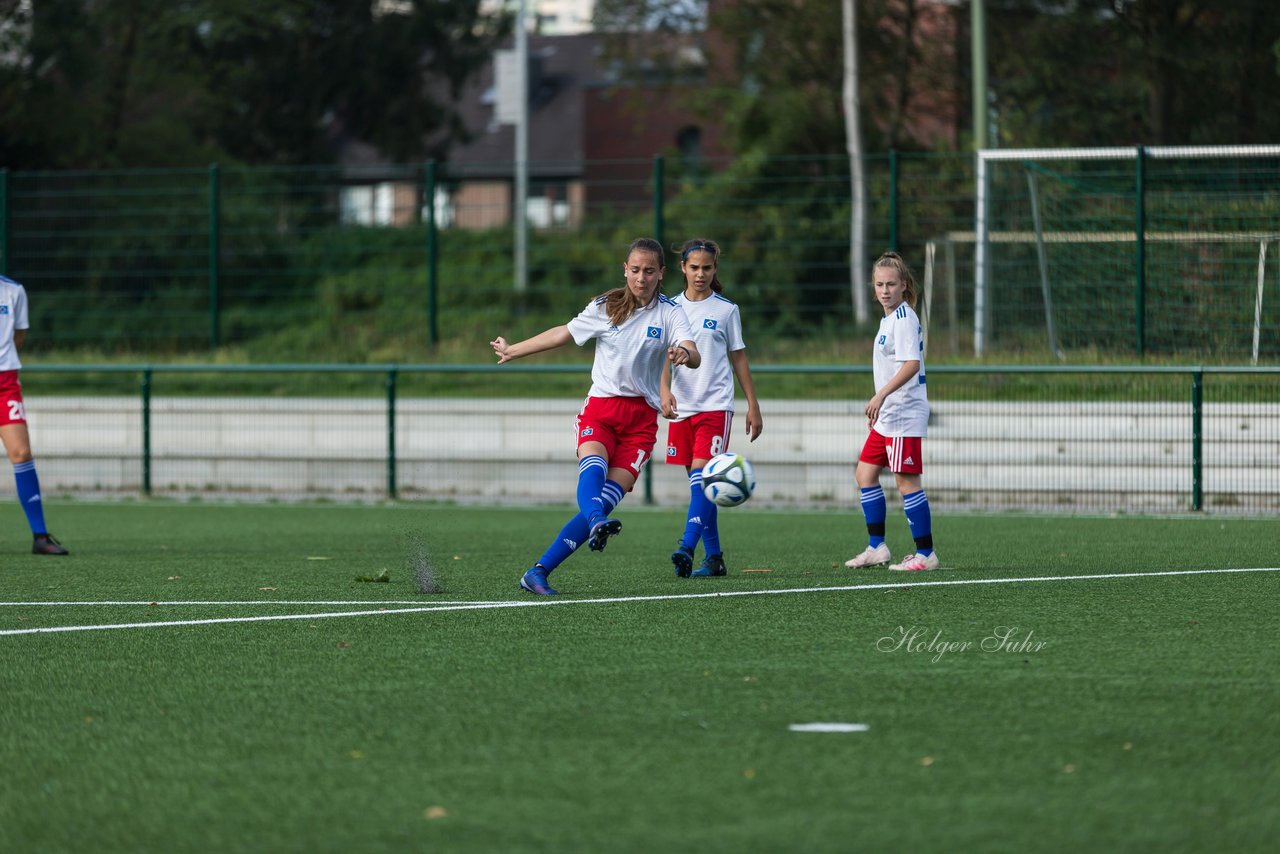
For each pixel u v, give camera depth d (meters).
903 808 14.29
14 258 87.19
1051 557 36.06
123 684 20.44
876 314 79.12
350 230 95.06
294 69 159.25
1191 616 25.89
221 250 88.12
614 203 92.19
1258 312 65.38
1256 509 50.28
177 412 63.72
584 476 28.80
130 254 87.31
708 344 32.22
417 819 14.09
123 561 36.34
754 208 82.06
